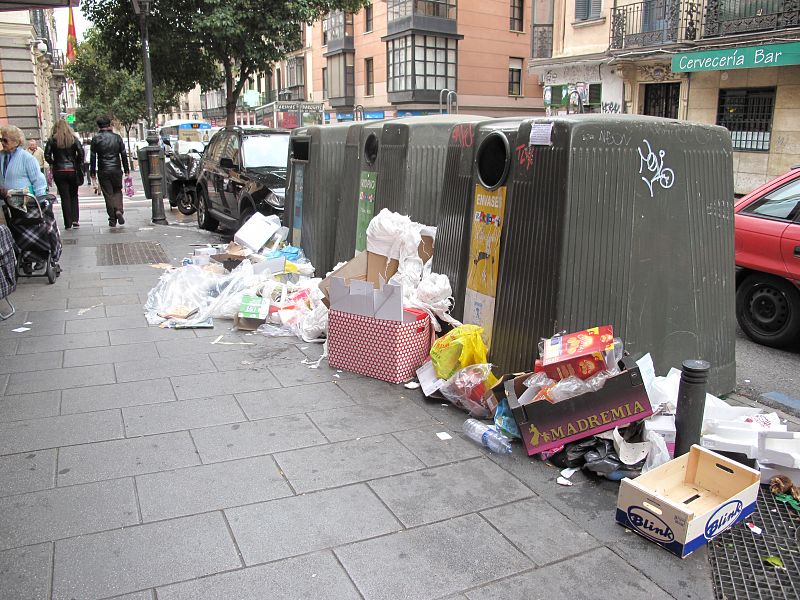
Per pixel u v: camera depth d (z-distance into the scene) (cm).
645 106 2045
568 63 2194
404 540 286
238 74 1575
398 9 3525
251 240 730
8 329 576
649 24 1925
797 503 319
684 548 276
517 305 410
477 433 376
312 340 550
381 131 606
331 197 722
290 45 1453
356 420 402
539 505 316
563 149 377
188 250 977
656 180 398
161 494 318
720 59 1666
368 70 4000
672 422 359
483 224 441
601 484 337
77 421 395
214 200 1130
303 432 385
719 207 436
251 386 452
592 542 288
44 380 458
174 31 1377
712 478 312
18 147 751
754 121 1717
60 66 4106
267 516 302
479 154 446
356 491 324
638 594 257
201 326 584
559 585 261
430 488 328
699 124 421
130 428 387
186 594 251
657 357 416
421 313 467
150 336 560
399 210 566
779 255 593
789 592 261
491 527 297
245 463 348
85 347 530
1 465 342
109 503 310
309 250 744
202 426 391
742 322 637
